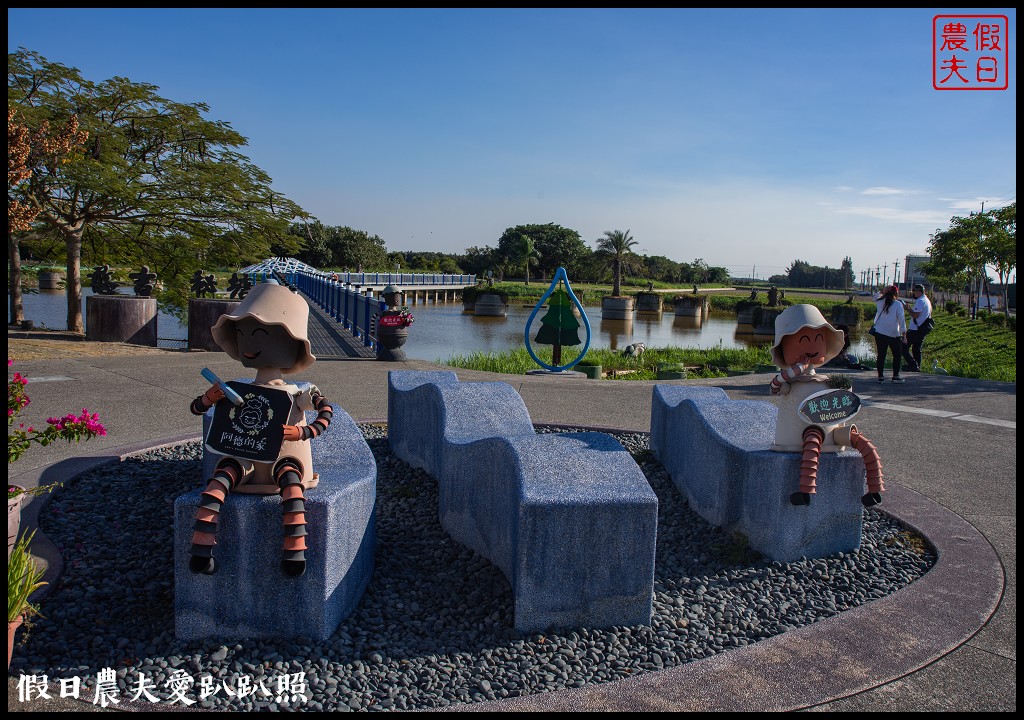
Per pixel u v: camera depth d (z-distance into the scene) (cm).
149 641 346
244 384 350
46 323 2611
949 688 302
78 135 1129
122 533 480
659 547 483
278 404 341
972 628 352
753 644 338
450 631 364
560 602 364
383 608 390
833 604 401
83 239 2195
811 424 448
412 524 522
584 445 429
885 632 348
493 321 4941
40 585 384
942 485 623
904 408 993
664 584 426
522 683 316
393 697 305
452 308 6769
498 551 422
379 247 10025
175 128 1920
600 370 1483
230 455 336
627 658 341
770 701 291
